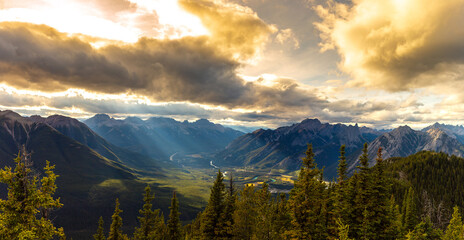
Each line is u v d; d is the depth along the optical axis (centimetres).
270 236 4056
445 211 9894
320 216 3684
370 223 3472
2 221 2316
